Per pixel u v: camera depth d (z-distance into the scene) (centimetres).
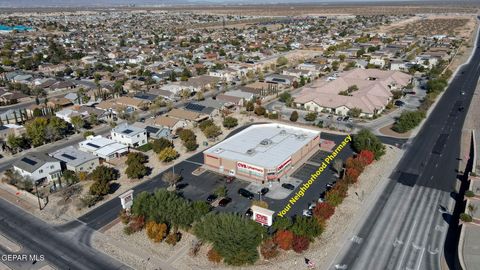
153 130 10488
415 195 7256
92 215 6850
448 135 10369
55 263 5572
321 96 13262
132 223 6334
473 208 6631
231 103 13425
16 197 7575
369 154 8481
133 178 8144
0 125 11538
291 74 17725
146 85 16412
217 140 10331
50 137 10500
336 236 6056
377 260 5484
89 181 8188
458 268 5188
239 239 5497
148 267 5462
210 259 5544
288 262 5503
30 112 12638
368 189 7506
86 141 9775
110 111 12450
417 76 17875
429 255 5562
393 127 11088
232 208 6900
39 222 6662
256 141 9062
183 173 8369
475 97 13938
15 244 6028
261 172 7731
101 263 5569
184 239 6094
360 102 12469
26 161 8344
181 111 11994
